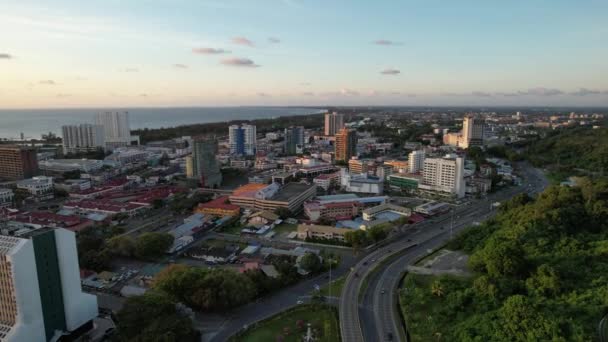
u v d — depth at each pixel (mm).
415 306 174500
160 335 133750
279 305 182250
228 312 175500
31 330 140875
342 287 199250
